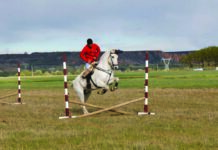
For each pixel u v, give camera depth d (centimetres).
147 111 1628
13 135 1154
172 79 5322
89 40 1652
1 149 956
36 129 1266
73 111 1838
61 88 4003
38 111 1836
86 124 1366
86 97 1720
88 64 1645
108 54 1616
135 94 2909
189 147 945
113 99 2512
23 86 4553
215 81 4584
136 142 1000
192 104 2067
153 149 923
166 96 2633
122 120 1442
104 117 1540
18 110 1883
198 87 3556
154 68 14200
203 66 19425
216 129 1211
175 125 1299
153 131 1190
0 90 3834
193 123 1336
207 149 923
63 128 1286
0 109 1939
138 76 6912
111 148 949
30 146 998
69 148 957
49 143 1023
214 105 2008
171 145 962
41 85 4691
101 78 1603
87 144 1002
